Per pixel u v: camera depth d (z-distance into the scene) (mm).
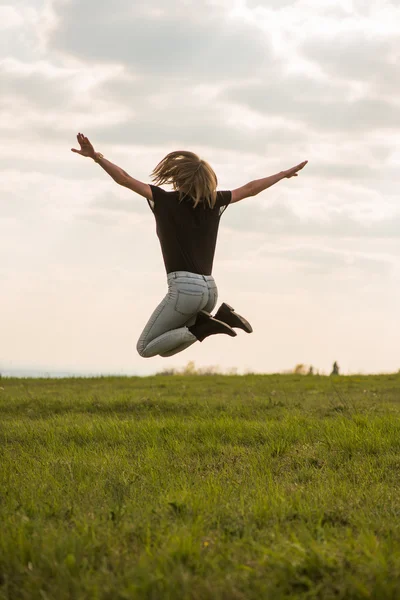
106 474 8375
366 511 6441
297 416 13172
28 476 8133
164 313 5773
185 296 5723
